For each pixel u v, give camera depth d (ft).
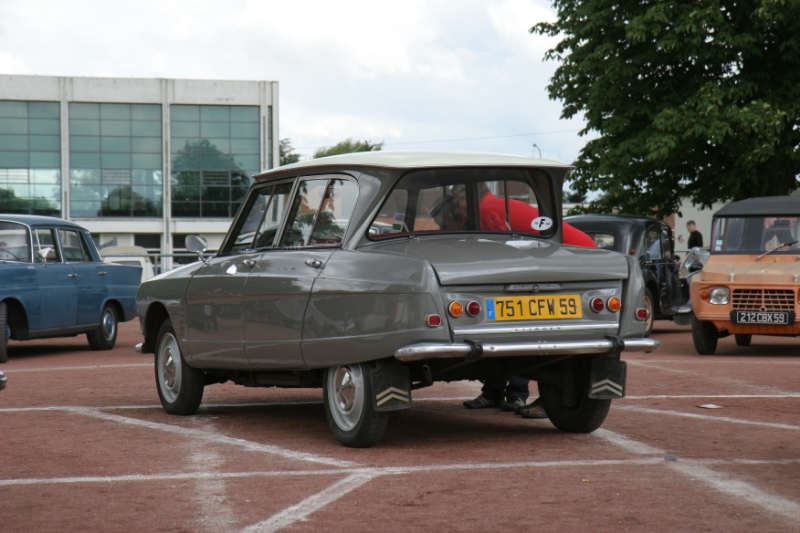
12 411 32.17
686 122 93.50
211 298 29.07
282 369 26.68
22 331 53.01
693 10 93.81
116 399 35.42
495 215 27.35
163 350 31.96
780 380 40.75
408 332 23.41
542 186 28.07
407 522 17.79
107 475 21.98
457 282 23.59
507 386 31.73
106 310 60.13
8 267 52.13
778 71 97.96
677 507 18.79
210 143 208.44
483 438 26.61
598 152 103.91
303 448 25.13
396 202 25.94
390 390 24.18
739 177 97.96
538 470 22.17
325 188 26.89
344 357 24.66
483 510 18.58
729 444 25.52
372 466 22.70
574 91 107.14
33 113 201.77
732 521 17.79
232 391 37.58
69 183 203.62
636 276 25.68
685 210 229.04
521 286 24.29
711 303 53.36
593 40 103.76
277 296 26.55
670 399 34.58
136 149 206.28
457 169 26.68
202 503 19.31
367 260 24.68
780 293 52.49
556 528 17.34
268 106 210.38
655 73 101.30
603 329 25.17
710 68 98.22
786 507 18.79
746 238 56.34
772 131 91.15
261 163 210.18
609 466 22.62
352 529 17.38
